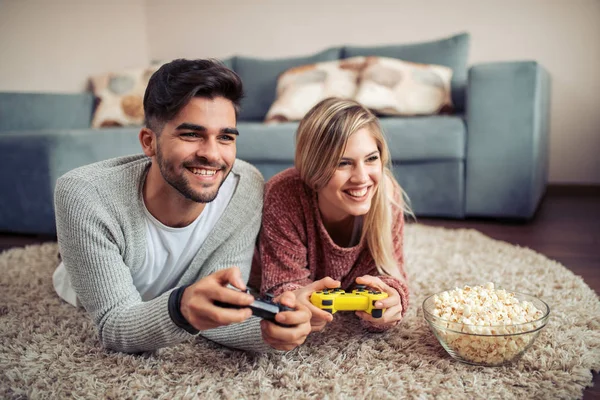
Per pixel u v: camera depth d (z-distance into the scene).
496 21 2.97
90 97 2.85
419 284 1.36
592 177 2.97
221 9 3.45
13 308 1.23
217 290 0.73
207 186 0.86
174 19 3.57
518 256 1.60
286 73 2.77
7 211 2.05
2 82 2.51
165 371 0.90
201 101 0.81
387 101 2.42
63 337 1.04
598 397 0.80
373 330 1.04
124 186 0.93
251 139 2.29
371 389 0.82
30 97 2.45
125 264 0.97
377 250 1.09
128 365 0.91
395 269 1.09
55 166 1.92
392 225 1.13
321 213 1.11
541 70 2.20
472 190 2.20
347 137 0.98
